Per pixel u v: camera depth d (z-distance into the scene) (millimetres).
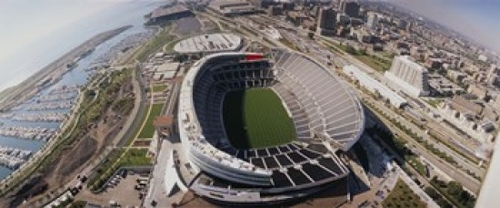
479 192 174750
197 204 157875
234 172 159625
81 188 178875
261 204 157500
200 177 167750
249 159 178625
